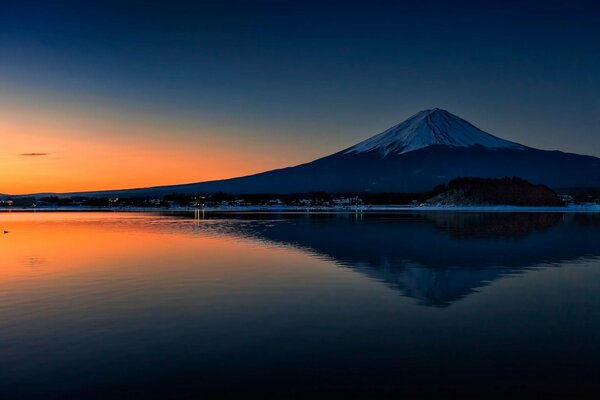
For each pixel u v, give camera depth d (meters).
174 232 48.75
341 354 11.02
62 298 16.64
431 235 42.66
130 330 12.82
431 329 12.91
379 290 17.86
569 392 9.10
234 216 98.81
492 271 22.16
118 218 93.44
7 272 22.36
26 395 8.99
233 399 8.84
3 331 12.75
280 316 14.21
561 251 29.83
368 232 46.69
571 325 13.34
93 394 9.03
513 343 11.80
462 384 9.45
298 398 8.88
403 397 8.91
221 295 17.03
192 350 11.28
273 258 26.89
